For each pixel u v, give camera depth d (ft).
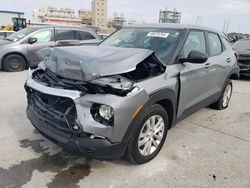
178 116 11.50
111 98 8.00
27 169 9.26
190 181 9.04
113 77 8.39
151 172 9.44
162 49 11.39
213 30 15.21
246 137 13.00
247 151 11.47
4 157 9.94
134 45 12.29
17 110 14.99
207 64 13.15
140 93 8.56
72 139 8.30
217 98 15.93
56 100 8.96
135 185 8.68
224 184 8.98
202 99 13.51
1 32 46.06
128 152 9.08
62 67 9.13
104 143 8.17
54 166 9.52
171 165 9.96
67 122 8.32
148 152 9.86
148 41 12.14
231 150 11.48
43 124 9.28
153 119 9.63
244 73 28.58
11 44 27.45
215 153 11.11
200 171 9.66
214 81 14.49
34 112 9.87
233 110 17.31
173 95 10.42
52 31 29.17
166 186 8.71
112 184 8.68
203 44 13.55
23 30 30.55
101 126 8.01
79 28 30.83
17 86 20.81
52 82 9.11
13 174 8.93
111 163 9.86
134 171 9.44
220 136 12.94
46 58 11.05
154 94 9.11
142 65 9.45
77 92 8.20
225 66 15.42
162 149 11.16
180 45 11.46
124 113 8.16
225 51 15.96
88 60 8.80
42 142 11.23
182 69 10.98
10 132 12.10
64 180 8.76
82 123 7.98
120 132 8.30
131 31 13.48
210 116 15.87
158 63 9.86
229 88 17.35
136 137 8.96
